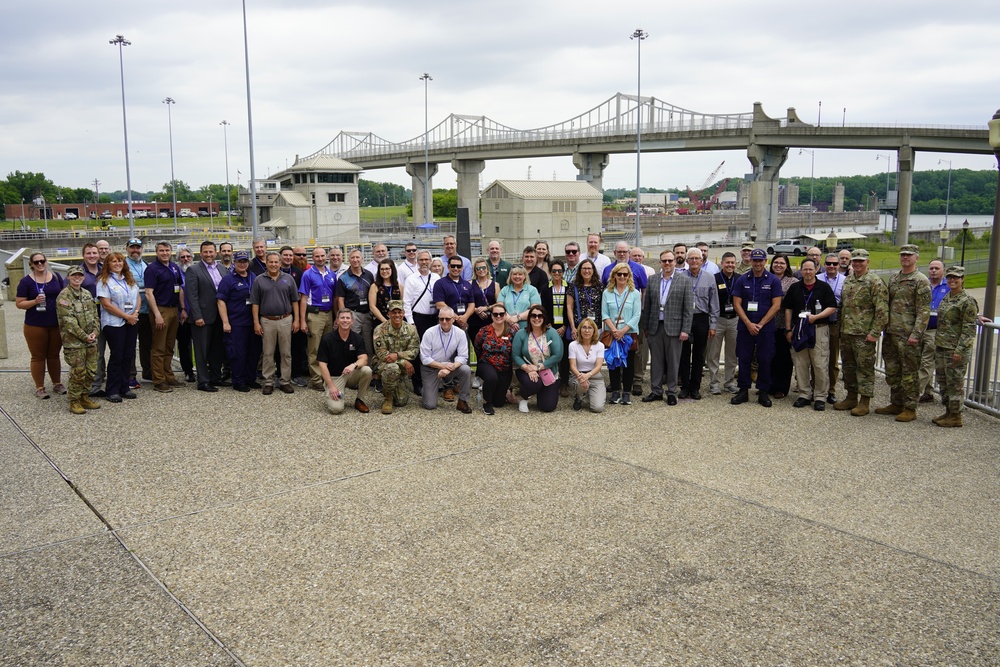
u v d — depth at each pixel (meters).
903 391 9.23
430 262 10.36
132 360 9.85
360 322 10.27
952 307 8.79
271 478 6.97
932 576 5.25
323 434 8.34
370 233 77.94
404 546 5.61
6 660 4.19
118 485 6.76
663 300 9.84
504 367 9.34
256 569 5.24
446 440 8.20
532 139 96.19
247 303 10.05
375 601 4.83
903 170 75.81
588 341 9.36
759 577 5.19
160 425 8.56
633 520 6.11
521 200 50.03
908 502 6.57
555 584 5.06
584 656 4.26
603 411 9.52
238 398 9.87
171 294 10.15
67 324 8.62
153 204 130.00
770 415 9.42
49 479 6.88
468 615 4.67
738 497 6.62
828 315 9.54
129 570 5.22
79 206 121.12
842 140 77.38
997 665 4.24
